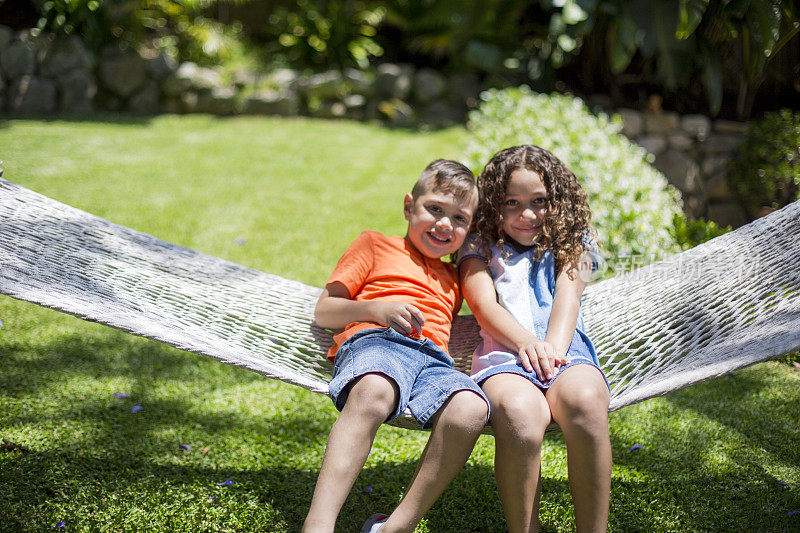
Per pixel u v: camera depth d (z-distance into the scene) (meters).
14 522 2.29
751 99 6.97
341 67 10.35
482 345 2.54
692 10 4.73
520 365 2.32
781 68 6.60
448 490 2.64
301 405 3.30
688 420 3.20
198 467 2.73
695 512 2.53
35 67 9.07
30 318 4.02
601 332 2.72
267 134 8.59
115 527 2.32
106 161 7.06
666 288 2.88
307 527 1.90
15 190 2.79
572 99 6.87
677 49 6.16
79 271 2.51
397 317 2.31
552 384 2.21
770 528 2.43
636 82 7.59
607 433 2.05
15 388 3.20
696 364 2.21
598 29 7.24
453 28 9.92
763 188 6.35
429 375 2.22
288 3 11.63
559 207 2.64
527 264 2.64
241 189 6.50
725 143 7.04
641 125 7.09
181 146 7.84
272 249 5.12
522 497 2.04
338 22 10.18
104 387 3.30
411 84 9.91
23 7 9.81
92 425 2.95
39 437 2.80
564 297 2.51
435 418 2.11
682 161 6.98
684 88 7.27
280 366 2.38
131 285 2.60
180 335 2.20
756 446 2.97
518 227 2.64
